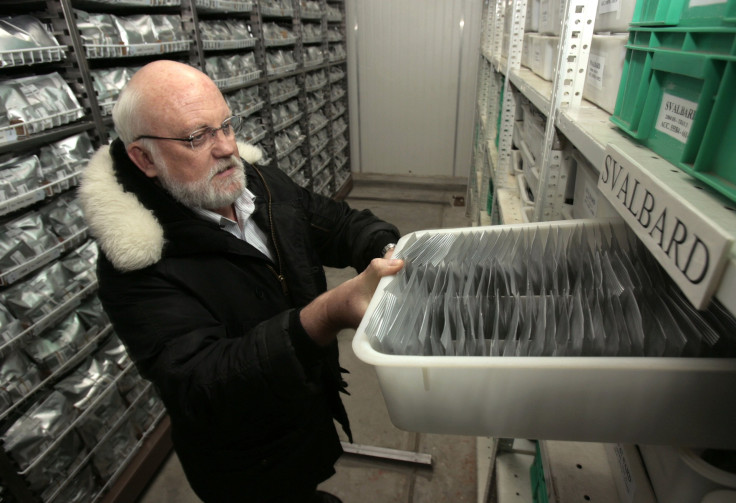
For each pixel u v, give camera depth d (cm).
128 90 84
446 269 58
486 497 141
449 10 424
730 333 41
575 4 77
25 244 131
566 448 85
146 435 179
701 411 37
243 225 108
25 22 129
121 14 184
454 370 39
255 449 109
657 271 53
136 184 87
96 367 158
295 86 357
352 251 123
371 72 473
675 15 44
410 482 175
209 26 230
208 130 86
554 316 45
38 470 135
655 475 53
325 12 401
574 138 67
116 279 85
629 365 36
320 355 70
